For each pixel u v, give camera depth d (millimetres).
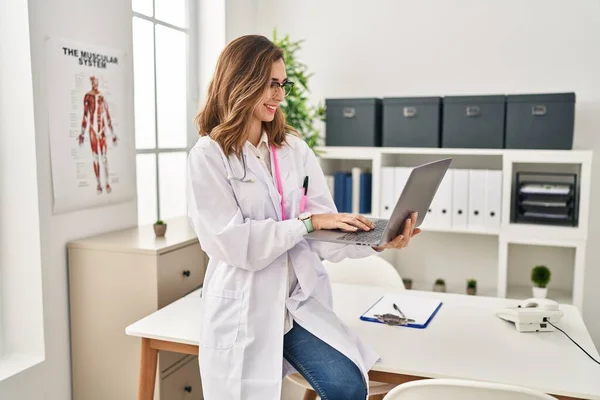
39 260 2232
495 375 1557
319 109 3434
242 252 1652
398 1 3475
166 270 2357
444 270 3574
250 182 1740
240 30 3590
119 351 2367
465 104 3131
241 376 1670
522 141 3051
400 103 3256
